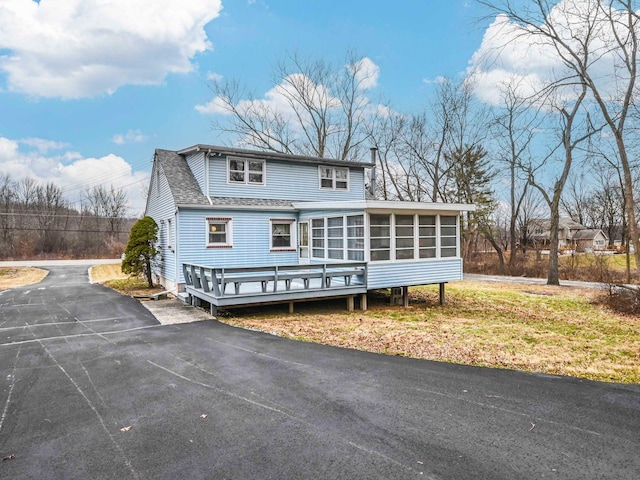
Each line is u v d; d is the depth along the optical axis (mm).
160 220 16562
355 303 13117
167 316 10438
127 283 18078
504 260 30547
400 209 11977
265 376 5840
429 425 4234
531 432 4074
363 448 3746
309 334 8578
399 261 12039
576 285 19688
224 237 14445
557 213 20469
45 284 18328
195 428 4191
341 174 17891
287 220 15586
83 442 3918
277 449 3738
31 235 42531
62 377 5852
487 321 10625
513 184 28391
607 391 5289
